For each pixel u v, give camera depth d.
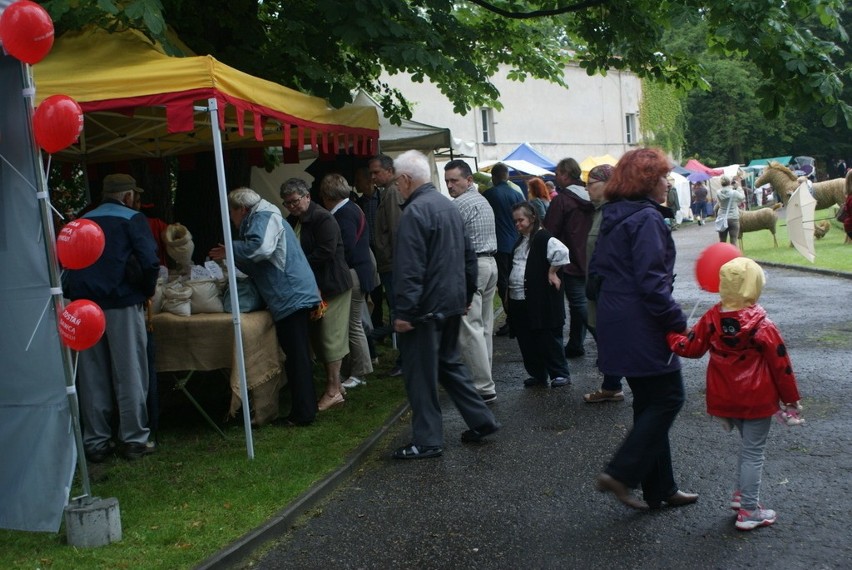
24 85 4.25
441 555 4.16
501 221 10.66
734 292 4.03
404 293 5.53
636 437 4.18
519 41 12.28
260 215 6.35
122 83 5.47
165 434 6.66
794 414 4.07
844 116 9.30
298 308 6.46
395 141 11.98
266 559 4.25
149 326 6.16
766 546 3.97
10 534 4.55
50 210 4.33
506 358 9.42
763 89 9.62
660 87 12.11
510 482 5.16
